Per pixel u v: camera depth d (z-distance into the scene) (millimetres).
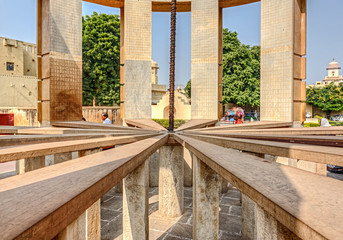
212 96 6953
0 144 2297
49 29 5809
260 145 2301
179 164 3975
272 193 1004
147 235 2504
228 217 4023
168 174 3941
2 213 798
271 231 1075
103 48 21094
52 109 5855
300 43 6277
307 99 32594
